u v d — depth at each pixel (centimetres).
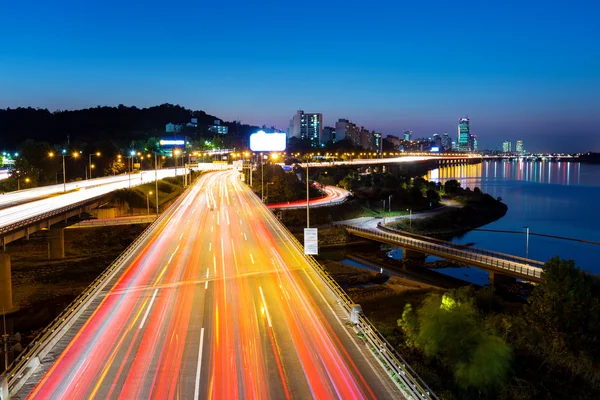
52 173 13662
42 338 2814
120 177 15388
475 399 3022
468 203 18000
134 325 3162
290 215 12306
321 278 4338
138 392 2259
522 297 6744
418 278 8050
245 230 7281
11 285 6016
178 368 2519
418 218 14112
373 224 12525
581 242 12338
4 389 2089
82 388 2298
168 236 6750
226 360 2625
